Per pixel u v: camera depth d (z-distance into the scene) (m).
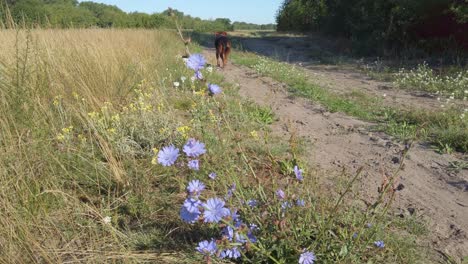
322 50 20.16
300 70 12.95
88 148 3.90
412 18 15.73
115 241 2.70
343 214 2.95
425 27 15.73
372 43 17.36
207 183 3.13
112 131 4.04
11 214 2.69
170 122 4.61
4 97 4.04
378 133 5.81
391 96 8.86
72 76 5.46
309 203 2.58
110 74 5.97
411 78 10.88
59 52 5.93
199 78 2.40
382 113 7.01
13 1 6.52
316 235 2.49
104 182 3.51
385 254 2.69
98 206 3.22
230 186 2.81
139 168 3.71
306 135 5.61
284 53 19.83
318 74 12.46
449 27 14.91
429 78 10.11
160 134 4.23
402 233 3.11
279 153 4.43
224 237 2.03
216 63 13.76
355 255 2.41
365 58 16.53
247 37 33.22
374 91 9.52
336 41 22.34
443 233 3.20
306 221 2.51
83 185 3.50
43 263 2.48
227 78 10.15
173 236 2.85
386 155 4.86
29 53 5.11
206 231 2.79
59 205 3.09
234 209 2.26
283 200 2.46
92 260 2.53
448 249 2.98
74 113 4.59
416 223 3.28
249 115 5.91
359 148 5.13
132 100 5.45
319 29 29.36
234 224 2.21
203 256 2.49
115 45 7.92
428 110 7.07
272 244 2.33
